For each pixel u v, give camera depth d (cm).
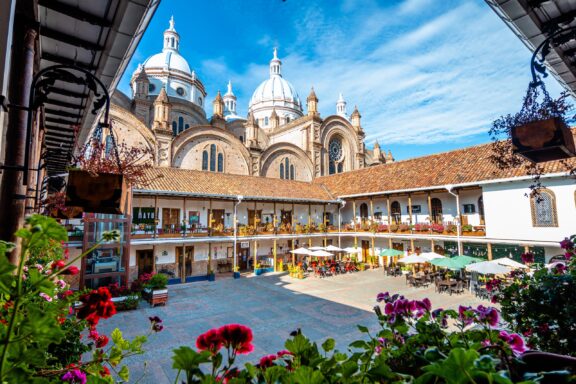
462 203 2350
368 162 6406
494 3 382
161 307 1669
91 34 462
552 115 370
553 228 1733
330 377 193
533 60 399
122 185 340
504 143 463
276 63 7450
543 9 396
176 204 2427
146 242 2089
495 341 267
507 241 1892
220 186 2620
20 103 402
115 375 905
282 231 2836
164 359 1033
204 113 4969
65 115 788
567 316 352
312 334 1269
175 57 5378
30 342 167
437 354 182
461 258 1897
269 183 3097
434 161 2691
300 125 4678
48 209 641
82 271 1683
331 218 3447
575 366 188
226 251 2692
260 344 1165
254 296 1914
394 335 276
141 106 3884
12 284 163
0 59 258
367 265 3017
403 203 2817
